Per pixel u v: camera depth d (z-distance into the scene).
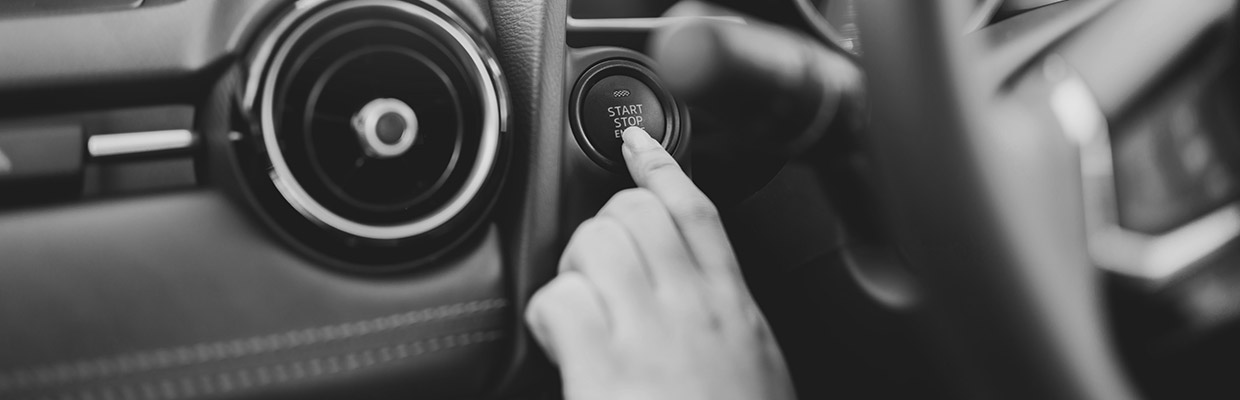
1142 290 0.40
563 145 0.45
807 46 0.39
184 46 0.38
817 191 0.45
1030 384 0.39
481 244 0.42
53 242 0.36
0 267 0.36
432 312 0.41
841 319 0.47
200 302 0.37
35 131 0.37
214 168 0.38
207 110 0.39
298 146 0.38
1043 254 0.38
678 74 0.37
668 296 0.36
